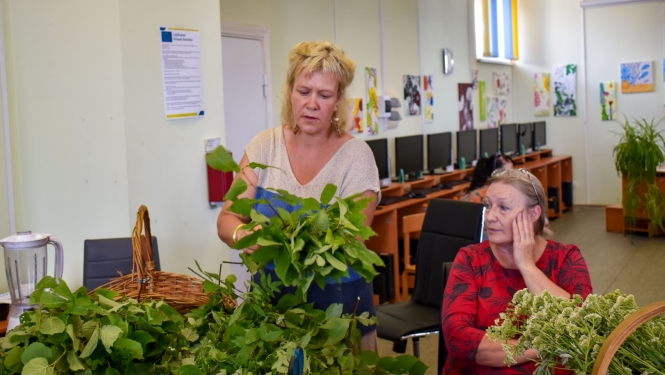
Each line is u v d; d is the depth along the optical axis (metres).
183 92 3.21
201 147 3.34
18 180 3.17
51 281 1.37
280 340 1.31
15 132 3.14
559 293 1.88
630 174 7.50
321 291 1.69
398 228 6.12
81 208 3.07
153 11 3.05
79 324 1.31
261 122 4.89
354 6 6.05
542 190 2.02
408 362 1.40
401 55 6.91
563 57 9.99
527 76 10.27
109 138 2.97
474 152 8.05
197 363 1.32
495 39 9.34
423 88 7.37
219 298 1.52
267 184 1.92
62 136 3.07
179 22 3.19
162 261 3.13
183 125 3.23
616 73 9.69
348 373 1.32
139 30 2.99
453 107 8.17
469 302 2.00
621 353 1.16
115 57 2.91
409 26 7.07
